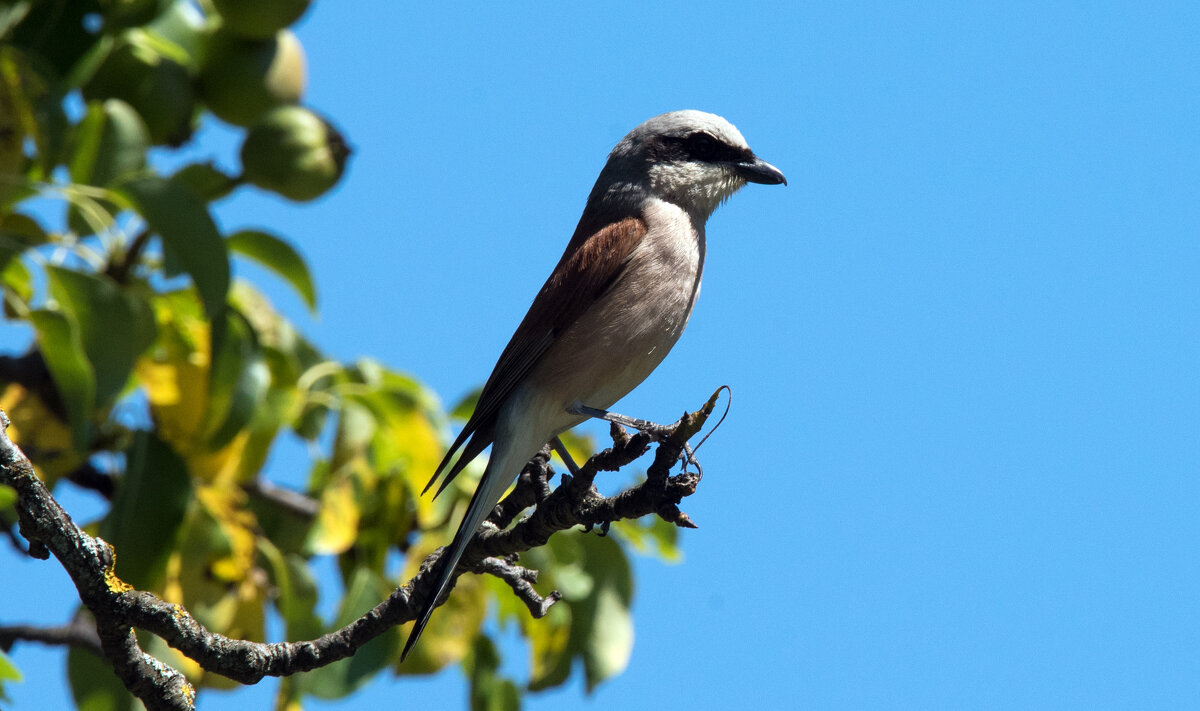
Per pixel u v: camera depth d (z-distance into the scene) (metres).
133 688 6.96
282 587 10.39
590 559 11.47
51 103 10.35
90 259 10.80
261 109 11.34
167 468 9.92
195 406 10.59
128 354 9.52
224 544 10.19
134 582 9.66
